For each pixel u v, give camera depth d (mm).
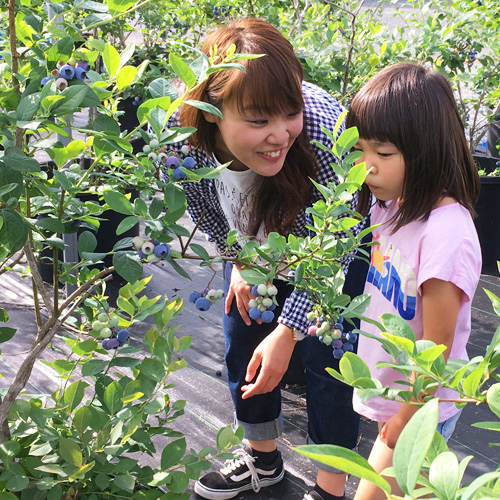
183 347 1253
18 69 1160
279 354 1690
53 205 1229
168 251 1028
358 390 748
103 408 1195
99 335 1271
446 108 1553
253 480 2031
